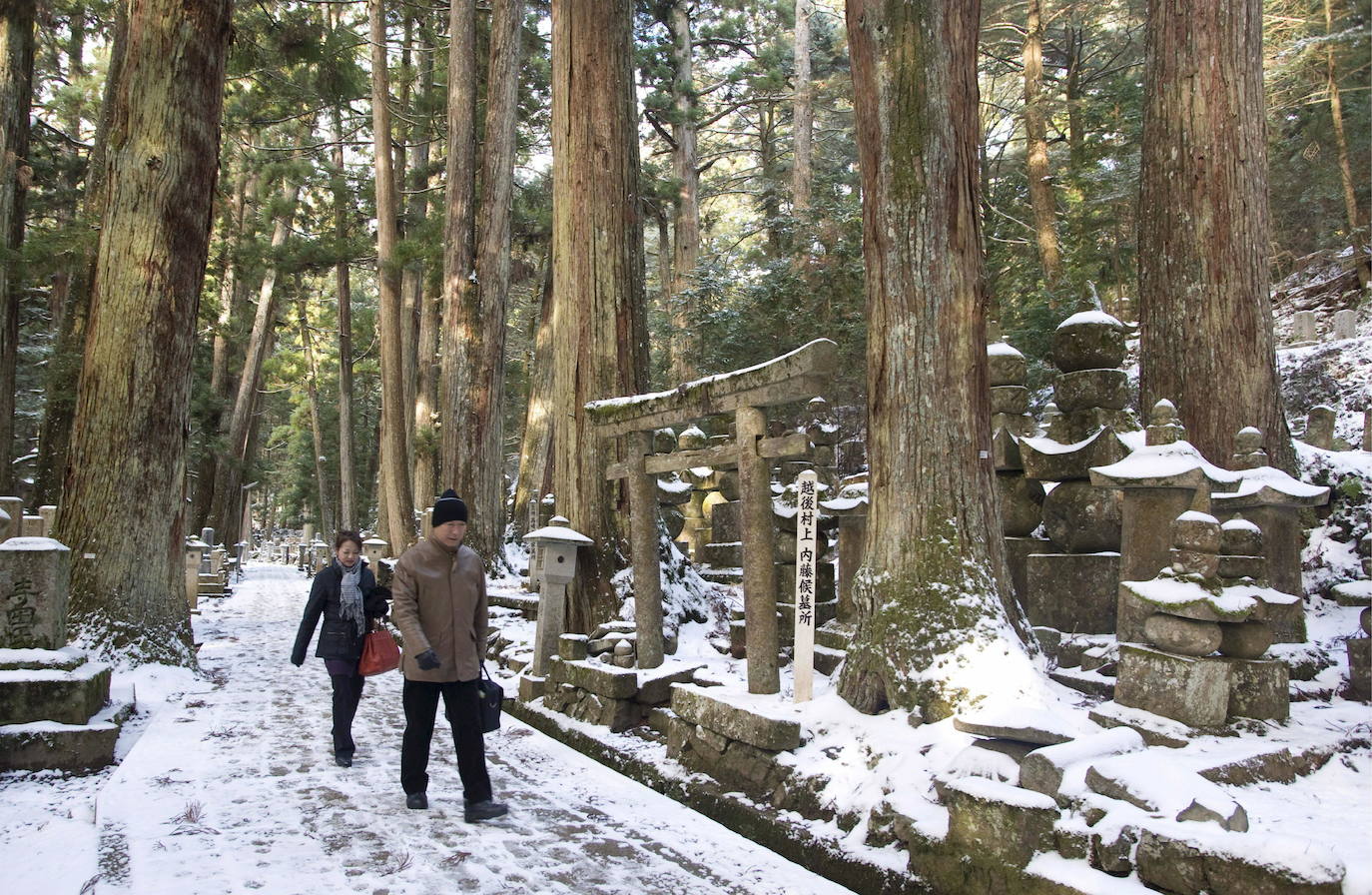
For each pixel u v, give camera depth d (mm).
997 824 3416
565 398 9609
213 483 29719
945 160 5598
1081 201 23094
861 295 19875
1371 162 22625
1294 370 17594
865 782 4320
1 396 15562
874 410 5715
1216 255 7828
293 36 18797
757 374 5785
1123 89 22734
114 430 8672
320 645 6062
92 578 8398
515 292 36719
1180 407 7934
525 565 17828
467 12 18281
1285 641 5996
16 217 16078
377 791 5234
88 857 4020
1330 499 7941
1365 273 21062
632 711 6410
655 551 7074
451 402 17062
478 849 4262
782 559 7824
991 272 24312
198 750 6121
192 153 9219
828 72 29969
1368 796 3846
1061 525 6523
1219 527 4527
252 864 3982
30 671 5859
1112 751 3768
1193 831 3010
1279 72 21938
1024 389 7602
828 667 6719
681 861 4156
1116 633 5773
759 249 26781
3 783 5402
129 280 8859
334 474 45875
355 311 36406
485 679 4984
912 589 5227
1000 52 26891
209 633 13359
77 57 21953
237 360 33188
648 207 26828
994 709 4188
